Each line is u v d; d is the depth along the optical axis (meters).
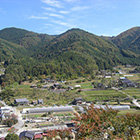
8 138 37.66
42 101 74.06
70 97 80.56
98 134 15.02
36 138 40.47
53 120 54.38
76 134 14.92
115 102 74.62
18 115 59.19
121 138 15.35
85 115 15.91
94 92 87.88
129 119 17.67
